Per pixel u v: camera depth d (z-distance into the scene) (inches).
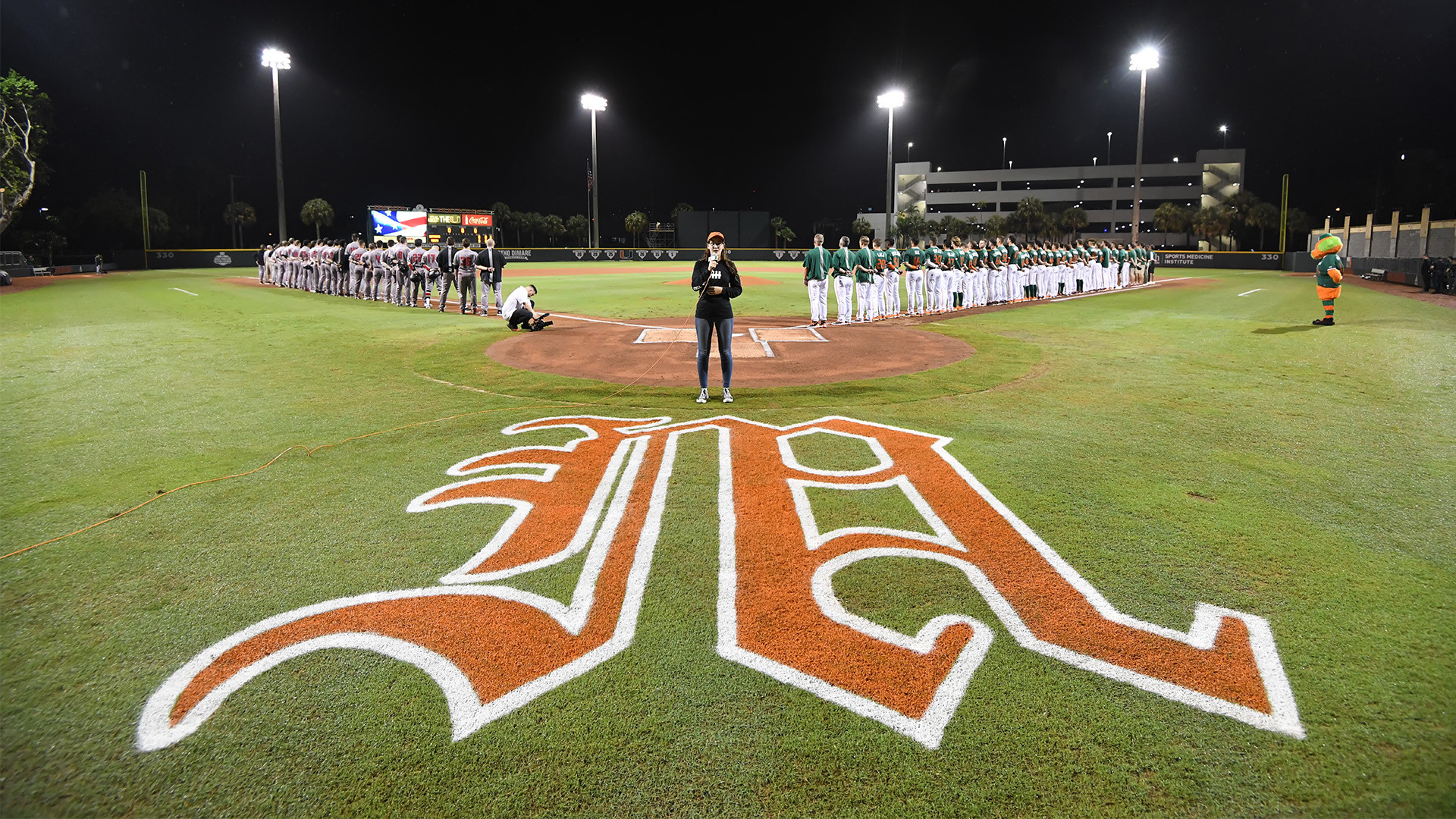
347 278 889.5
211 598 139.8
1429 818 86.4
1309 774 93.9
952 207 4008.4
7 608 136.4
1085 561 152.6
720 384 350.9
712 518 176.7
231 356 434.0
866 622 130.2
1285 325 567.8
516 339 510.3
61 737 102.3
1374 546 159.3
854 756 97.7
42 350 453.7
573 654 121.0
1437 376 355.3
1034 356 426.3
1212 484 199.2
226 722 105.2
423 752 99.0
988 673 115.2
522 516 179.2
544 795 91.5
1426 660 117.3
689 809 89.2
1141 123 1322.6
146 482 205.8
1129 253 1111.6
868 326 601.0
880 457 224.7
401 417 280.8
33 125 1280.8
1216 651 120.3
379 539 165.8
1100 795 91.0
